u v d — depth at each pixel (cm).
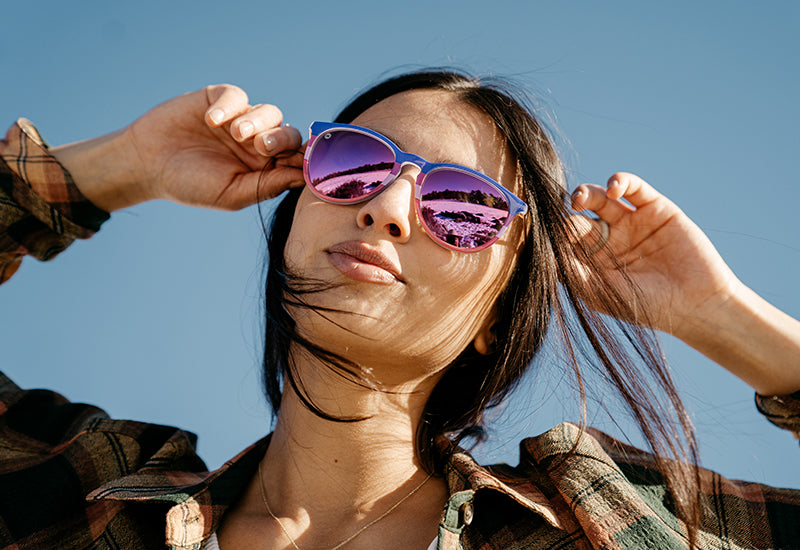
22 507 189
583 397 200
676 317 222
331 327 172
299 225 187
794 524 198
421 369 185
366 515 181
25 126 241
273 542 174
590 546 177
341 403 183
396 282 174
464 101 204
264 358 219
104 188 238
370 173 184
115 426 213
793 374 214
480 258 186
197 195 232
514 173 202
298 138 222
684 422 199
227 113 219
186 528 168
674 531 189
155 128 236
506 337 204
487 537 180
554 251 205
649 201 226
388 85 217
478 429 217
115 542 178
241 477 189
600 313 213
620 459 214
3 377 228
